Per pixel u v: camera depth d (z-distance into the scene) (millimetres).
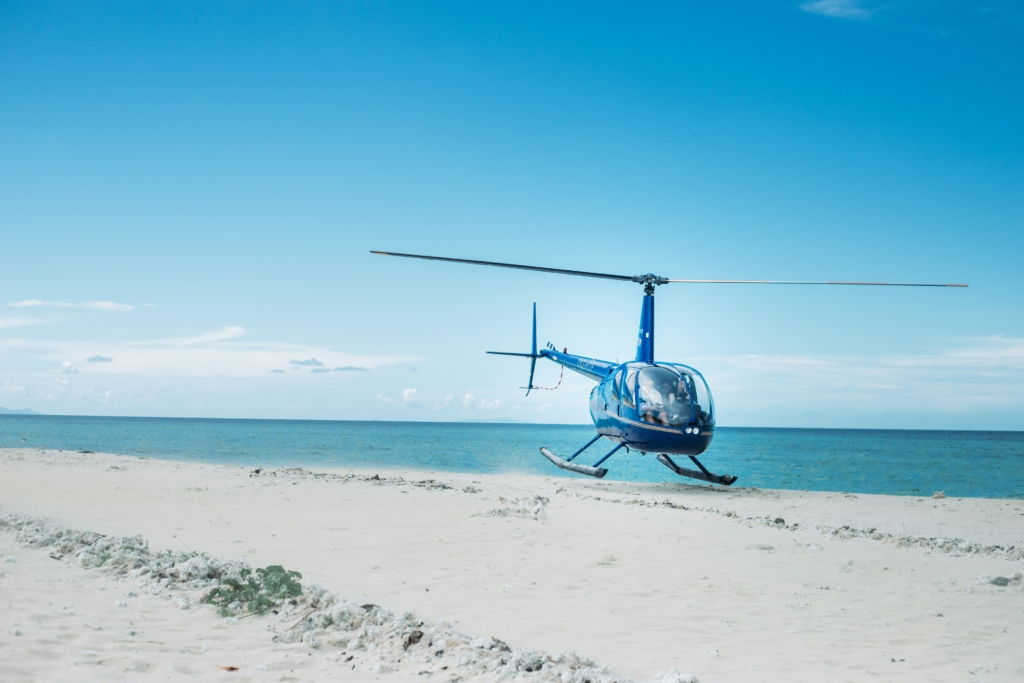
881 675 4617
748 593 6996
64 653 3863
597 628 5562
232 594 5480
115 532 8617
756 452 57344
